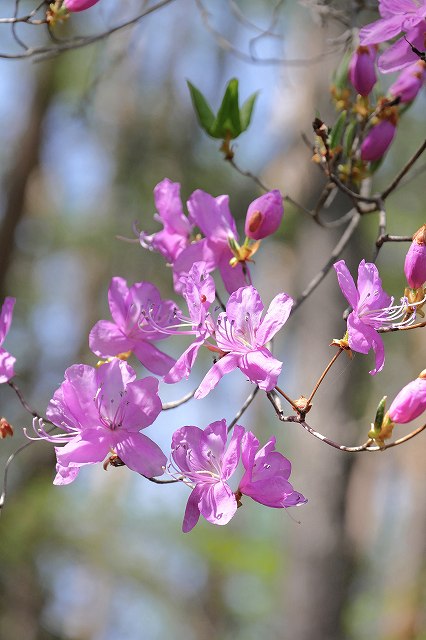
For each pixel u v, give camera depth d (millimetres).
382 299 3078
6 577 10445
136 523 11266
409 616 12039
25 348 12266
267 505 2971
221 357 3104
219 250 3535
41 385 12094
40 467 10680
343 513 9562
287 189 9883
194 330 3295
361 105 4203
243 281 3494
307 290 3939
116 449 3014
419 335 10633
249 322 3037
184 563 12367
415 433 2938
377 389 10086
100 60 6492
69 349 12422
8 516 10312
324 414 9539
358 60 4105
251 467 2971
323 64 9281
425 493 12547
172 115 10828
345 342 3018
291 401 2998
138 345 3455
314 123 3830
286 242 11000
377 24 3451
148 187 10789
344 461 9461
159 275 10570
